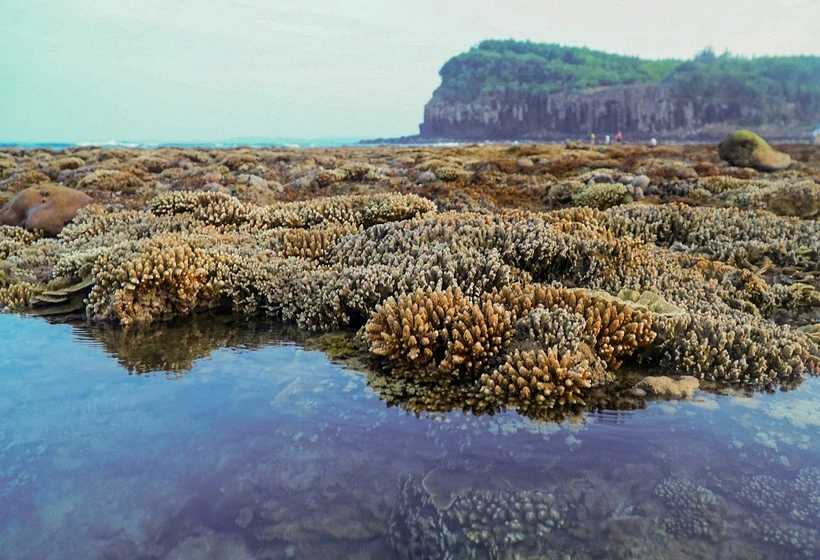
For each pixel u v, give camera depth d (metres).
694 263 7.55
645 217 9.90
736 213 10.16
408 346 4.72
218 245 7.90
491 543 2.53
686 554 2.46
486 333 4.61
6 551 2.44
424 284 5.72
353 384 4.32
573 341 4.47
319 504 2.79
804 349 4.66
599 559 2.42
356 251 7.54
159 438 3.43
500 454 3.26
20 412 3.79
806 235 8.62
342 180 19.56
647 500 2.81
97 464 3.13
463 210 12.52
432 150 37.91
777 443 3.37
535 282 6.70
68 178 21.08
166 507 2.75
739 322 5.27
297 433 3.50
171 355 5.07
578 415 3.76
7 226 11.23
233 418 3.71
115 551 2.46
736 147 23.34
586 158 25.88
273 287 6.65
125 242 7.56
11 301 6.93
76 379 4.45
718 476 3.02
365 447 3.33
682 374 4.51
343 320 5.91
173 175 21.83
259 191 17.22
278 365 4.77
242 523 2.64
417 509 2.75
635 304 5.23
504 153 33.41
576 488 2.91
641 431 3.53
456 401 3.99
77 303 7.05
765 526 2.63
